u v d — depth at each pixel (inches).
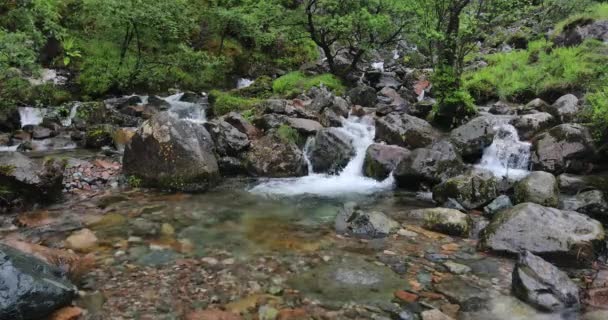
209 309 178.5
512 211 249.0
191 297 187.2
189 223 274.7
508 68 612.4
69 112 533.0
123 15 589.9
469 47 474.9
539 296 184.7
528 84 548.7
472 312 180.2
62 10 652.1
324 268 217.2
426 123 431.8
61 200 310.2
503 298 191.0
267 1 680.4
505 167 382.0
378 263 223.8
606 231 261.3
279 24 692.7
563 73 538.6
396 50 976.9
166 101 590.9
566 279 192.2
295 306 182.5
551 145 361.7
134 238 247.8
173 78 697.0
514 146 382.6
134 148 351.6
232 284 199.0
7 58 362.6
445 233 264.4
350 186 372.5
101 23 629.3
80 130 492.7
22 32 398.6
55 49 610.2
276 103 489.4
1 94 500.1
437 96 466.6
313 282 202.8
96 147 451.5
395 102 588.1
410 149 411.2
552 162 354.3
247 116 486.0
